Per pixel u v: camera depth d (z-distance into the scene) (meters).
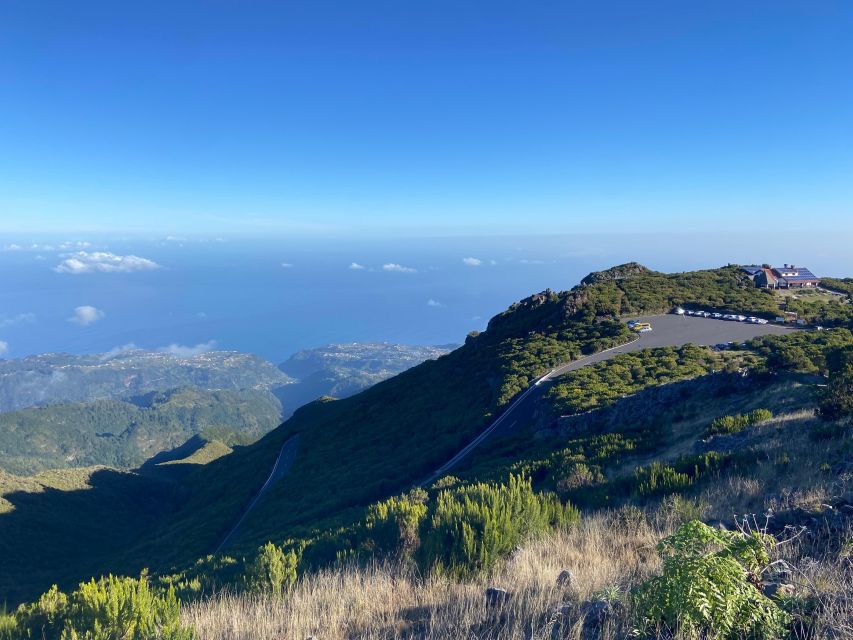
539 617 4.00
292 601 5.91
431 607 5.00
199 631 5.04
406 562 7.06
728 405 19.86
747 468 9.67
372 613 5.15
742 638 3.06
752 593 3.10
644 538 6.43
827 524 4.75
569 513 8.35
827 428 11.17
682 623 3.03
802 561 3.92
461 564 6.31
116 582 5.71
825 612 3.08
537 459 19.86
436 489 19.09
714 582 3.08
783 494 6.71
